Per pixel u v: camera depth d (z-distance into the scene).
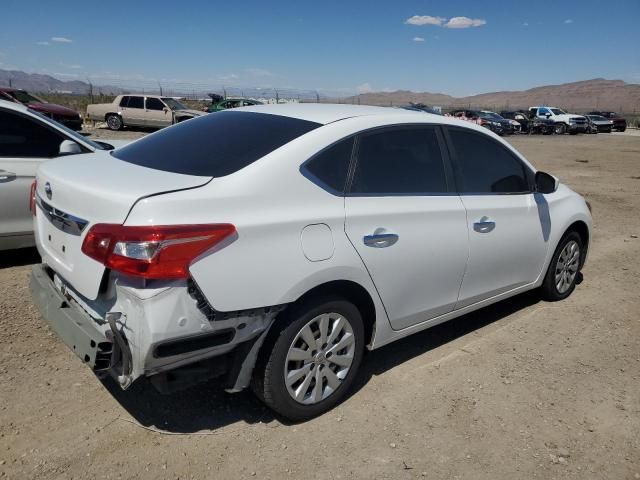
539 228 4.60
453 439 3.08
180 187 2.66
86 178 2.89
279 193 2.86
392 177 3.43
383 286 3.32
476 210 3.92
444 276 3.73
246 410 3.24
